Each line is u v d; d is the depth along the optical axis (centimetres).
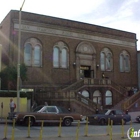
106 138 1355
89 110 2911
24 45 3244
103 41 4062
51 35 3494
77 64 3709
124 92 3772
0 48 2920
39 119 1905
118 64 4259
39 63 3384
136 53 4584
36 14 3375
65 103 2877
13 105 2220
